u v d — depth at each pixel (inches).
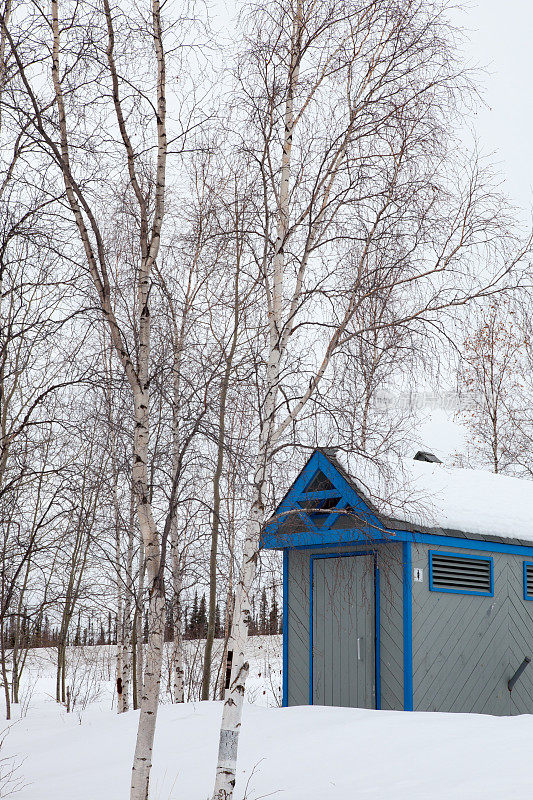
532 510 598.5
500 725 385.7
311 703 533.0
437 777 327.3
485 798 295.4
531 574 565.3
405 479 528.4
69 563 693.3
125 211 385.7
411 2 355.3
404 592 486.6
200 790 368.8
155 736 465.7
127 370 346.0
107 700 948.6
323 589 536.1
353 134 364.5
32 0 337.4
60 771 439.8
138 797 314.7
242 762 391.5
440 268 349.4
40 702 896.3
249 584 346.3
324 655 530.0
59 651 896.3
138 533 645.3
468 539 520.7
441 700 491.2
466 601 518.3
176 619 667.4
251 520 351.6
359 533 481.1
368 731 398.3
